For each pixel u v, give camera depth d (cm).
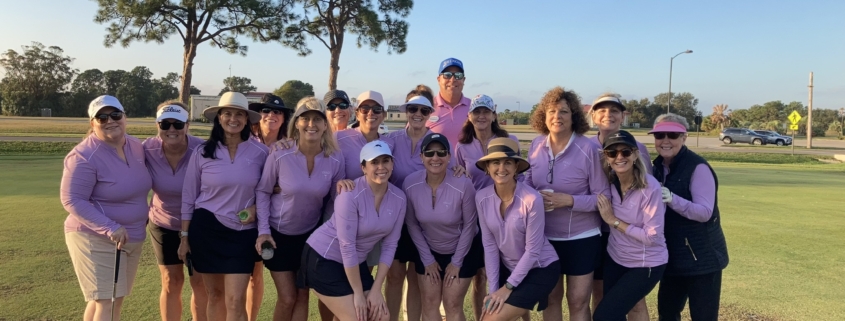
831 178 1667
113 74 10825
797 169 2095
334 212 371
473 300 454
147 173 392
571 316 389
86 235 358
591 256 380
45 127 3488
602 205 361
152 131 2916
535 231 356
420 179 387
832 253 651
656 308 475
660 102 12212
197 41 2788
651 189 339
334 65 3081
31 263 548
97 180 360
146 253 618
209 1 2619
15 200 929
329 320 424
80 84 10575
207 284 395
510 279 361
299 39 2977
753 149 3319
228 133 381
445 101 505
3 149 2006
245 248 385
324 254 371
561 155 382
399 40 3139
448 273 393
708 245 350
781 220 875
